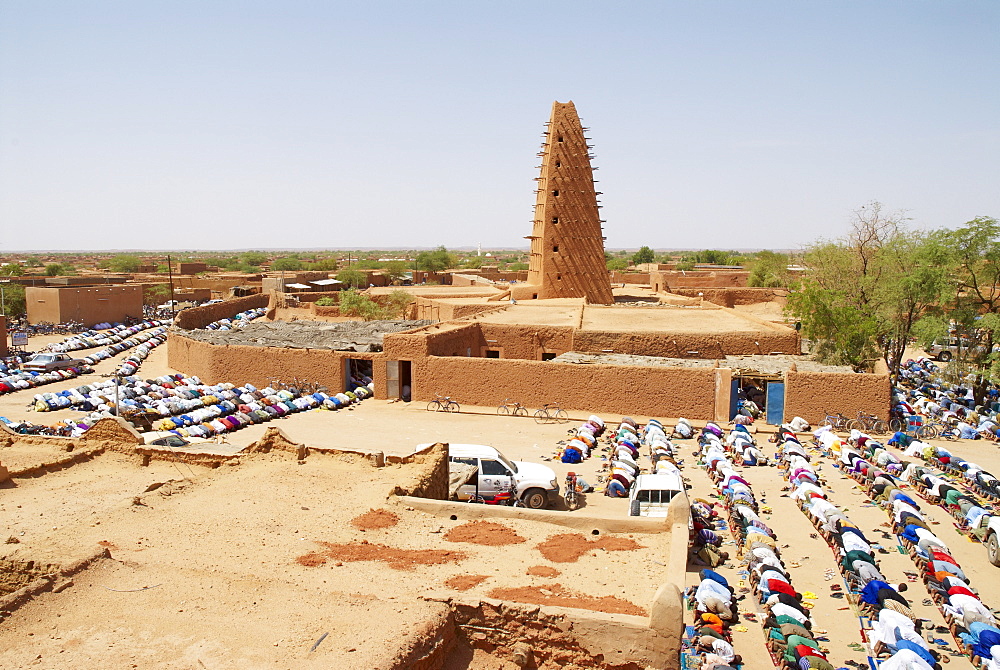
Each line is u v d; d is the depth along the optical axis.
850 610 13.57
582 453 23.28
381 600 8.57
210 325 57.53
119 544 10.34
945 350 43.62
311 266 142.12
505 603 8.34
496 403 29.77
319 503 12.12
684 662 11.46
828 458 23.59
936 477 20.14
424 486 13.19
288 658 7.33
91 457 14.83
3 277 87.38
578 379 28.84
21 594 8.34
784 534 17.11
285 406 29.25
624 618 8.02
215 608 8.38
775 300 66.00
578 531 11.16
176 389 31.36
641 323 38.25
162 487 12.80
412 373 30.89
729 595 13.39
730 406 27.78
